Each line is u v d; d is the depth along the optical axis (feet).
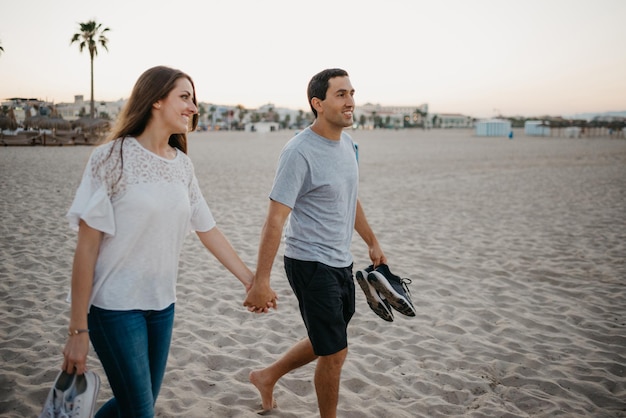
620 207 33.40
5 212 26.99
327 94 7.32
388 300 8.07
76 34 142.51
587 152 100.27
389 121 603.67
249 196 37.32
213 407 8.93
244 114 538.47
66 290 15.20
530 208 33.45
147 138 5.93
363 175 56.08
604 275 18.30
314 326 7.41
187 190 6.25
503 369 11.07
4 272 16.67
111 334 5.51
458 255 21.03
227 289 16.01
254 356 11.36
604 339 12.78
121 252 5.52
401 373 10.71
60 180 42.50
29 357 10.70
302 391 9.80
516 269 19.04
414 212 31.76
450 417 9.03
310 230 7.50
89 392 5.34
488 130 243.40
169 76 5.87
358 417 8.84
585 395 10.03
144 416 5.64
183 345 11.64
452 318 14.06
